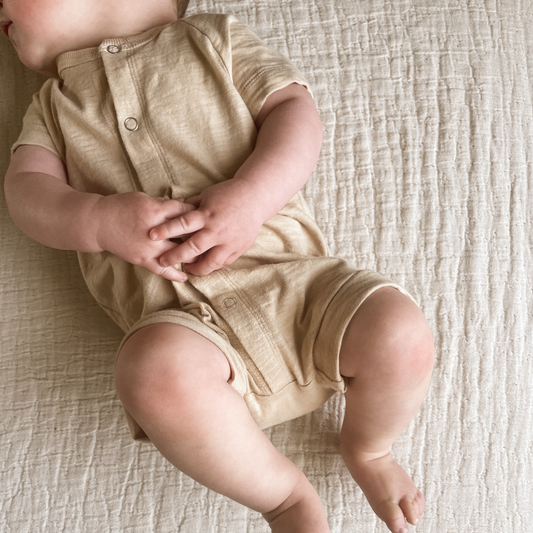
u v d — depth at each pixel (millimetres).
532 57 1257
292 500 886
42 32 1053
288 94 1001
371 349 847
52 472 1058
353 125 1226
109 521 1039
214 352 841
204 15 1063
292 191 940
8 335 1127
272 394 922
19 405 1092
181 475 1066
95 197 908
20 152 1055
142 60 1015
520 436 1117
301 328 922
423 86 1238
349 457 1004
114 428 1081
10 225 1177
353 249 1185
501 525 1076
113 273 990
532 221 1197
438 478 1090
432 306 1164
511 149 1219
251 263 971
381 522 1054
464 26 1264
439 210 1194
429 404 1126
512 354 1149
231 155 984
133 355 813
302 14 1272
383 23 1269
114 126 1000
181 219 842
